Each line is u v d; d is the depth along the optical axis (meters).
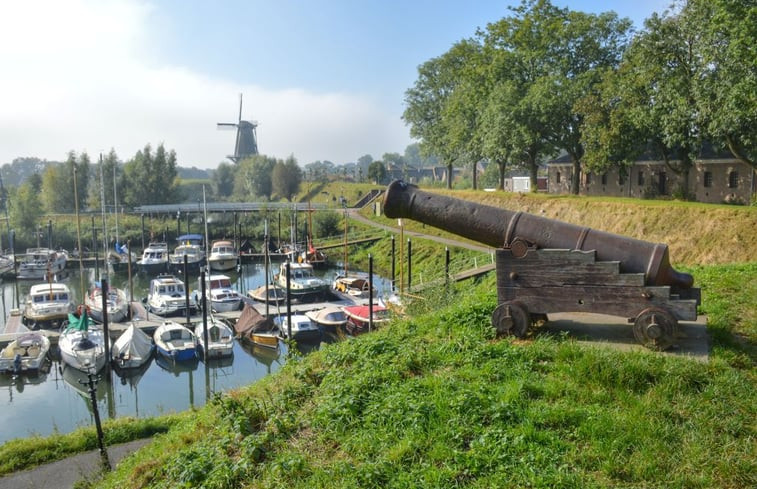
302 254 57.28
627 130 37.12
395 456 5.57
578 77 41.34
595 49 42.69
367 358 8.36
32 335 28.84
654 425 5.59
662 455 5.16
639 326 7.47
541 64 43.84
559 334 8.16
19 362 25.81
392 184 9.27
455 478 5.11
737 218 27.20
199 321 33.03
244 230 76.25
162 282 38.72
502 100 42.25
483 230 8.63
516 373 6.98
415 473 5.25
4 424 21.25
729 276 12.00
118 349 26.78
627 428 5.55
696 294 7.80
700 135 30.81
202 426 9.45
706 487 4.73
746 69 24.33
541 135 43.03
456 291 19.70
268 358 28.86
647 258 7.66
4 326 35.28
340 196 90.31
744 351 7.45
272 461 6.16
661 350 7.36
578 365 6.83
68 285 51.66
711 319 8.67
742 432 5.48
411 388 6.88
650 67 31.42
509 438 5.55
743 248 25.78
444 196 9.07
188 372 27.05
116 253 63.22
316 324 31.44
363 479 5.29
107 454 13.12
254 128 134.75
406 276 42.72
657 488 4.76
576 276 7.88
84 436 14.37
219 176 124.69
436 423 6.00
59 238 71.06
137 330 28.56
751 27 23.23
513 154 44.72
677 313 7.36
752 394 6.11
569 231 8.16
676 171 38.19
